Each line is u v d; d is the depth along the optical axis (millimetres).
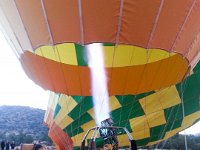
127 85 11398
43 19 9180
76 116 16922
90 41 9180
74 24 9031
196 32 9875
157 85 11352
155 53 10258
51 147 26141
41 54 10383
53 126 19734
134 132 16141
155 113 15930
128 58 10594
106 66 11016
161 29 9195
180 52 9883
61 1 8812
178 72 10977
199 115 17125
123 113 15789
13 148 30219
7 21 10141
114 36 9086
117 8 8797
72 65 10953
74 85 11523
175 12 9094
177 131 17391
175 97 15664
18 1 9273
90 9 8789
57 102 18594
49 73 11109
